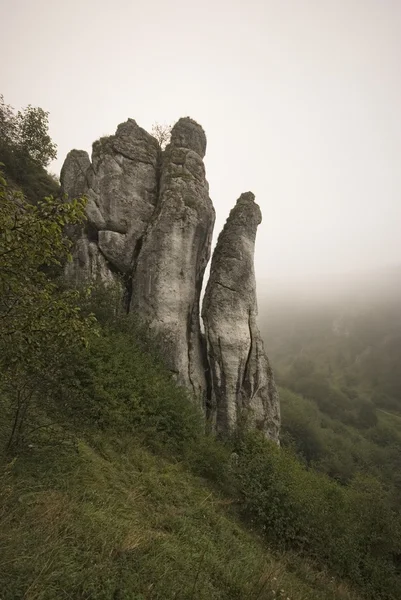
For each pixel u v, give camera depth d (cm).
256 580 629
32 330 554
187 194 1841
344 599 872
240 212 2003
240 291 1830
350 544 1087
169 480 888
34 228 506
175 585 507
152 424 1107
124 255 1809
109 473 774
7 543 445
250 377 1767
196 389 1644
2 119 2255
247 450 1495
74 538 510
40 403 890
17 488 573
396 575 1151
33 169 2364
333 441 6538
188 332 1734
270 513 1002
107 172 1914
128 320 1509
